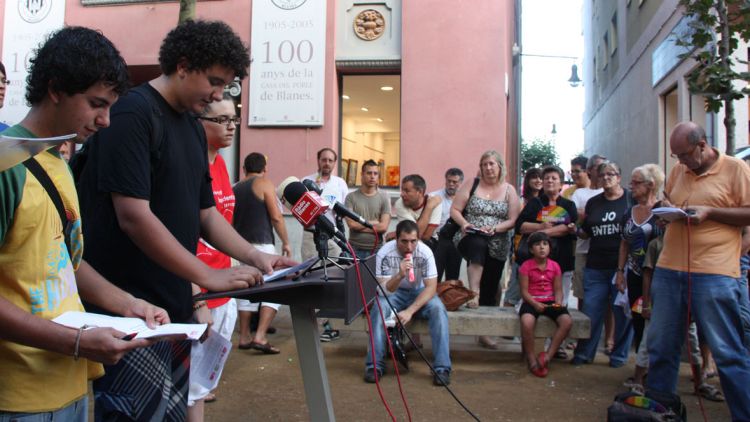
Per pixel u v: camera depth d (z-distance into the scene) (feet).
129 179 7.22
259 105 30.66
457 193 22.57
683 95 35.19
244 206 19.72
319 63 30.37
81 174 7.82
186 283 8.21
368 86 31.71
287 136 30.63
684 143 13.07
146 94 7.73
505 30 29.96
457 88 30.01
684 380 17.48
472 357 20.29
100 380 7.51
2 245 5.49
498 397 16.06
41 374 5.72
